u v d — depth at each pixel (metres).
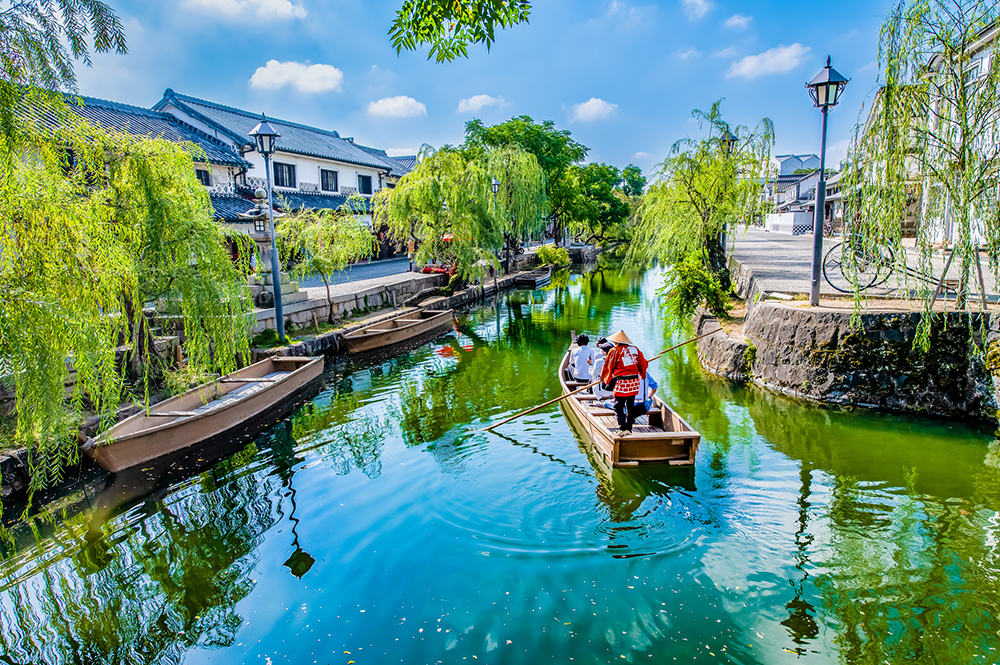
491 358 12.93
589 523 5.43
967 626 3.97
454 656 3.83
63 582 4.93
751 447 7.18
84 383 5.88
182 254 8.09
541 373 11.41
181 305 8.21
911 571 4.61
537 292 24.11
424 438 7.89
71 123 6.20
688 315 12.62
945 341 7.87
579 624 4.09
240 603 4.50
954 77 6.00
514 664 3.75
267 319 12.98
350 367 12.34
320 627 4.18
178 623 4.35
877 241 6.82
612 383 6.76
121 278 6.30
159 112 22.16
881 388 8.30
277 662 3.87
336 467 7.02
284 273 14.02
